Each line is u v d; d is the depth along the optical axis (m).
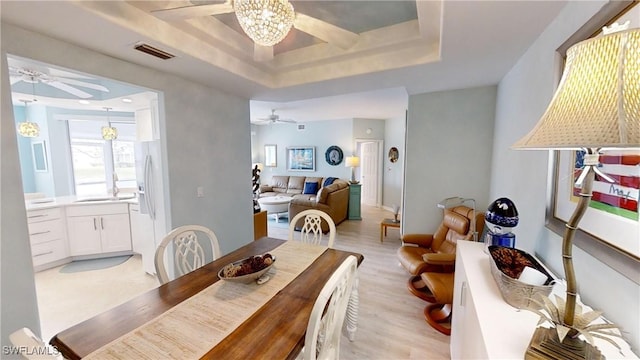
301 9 1.84
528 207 1.65
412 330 2.19
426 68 2.29
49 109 4.57
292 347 0.98
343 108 5.57
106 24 1.55
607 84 0.56
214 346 0.98
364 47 2.23
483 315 0.95
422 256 2.60
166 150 2.53
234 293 1.36
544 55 1.52
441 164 3.20
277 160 8.38
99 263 3.55
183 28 1.92
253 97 3.48
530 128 1.72
